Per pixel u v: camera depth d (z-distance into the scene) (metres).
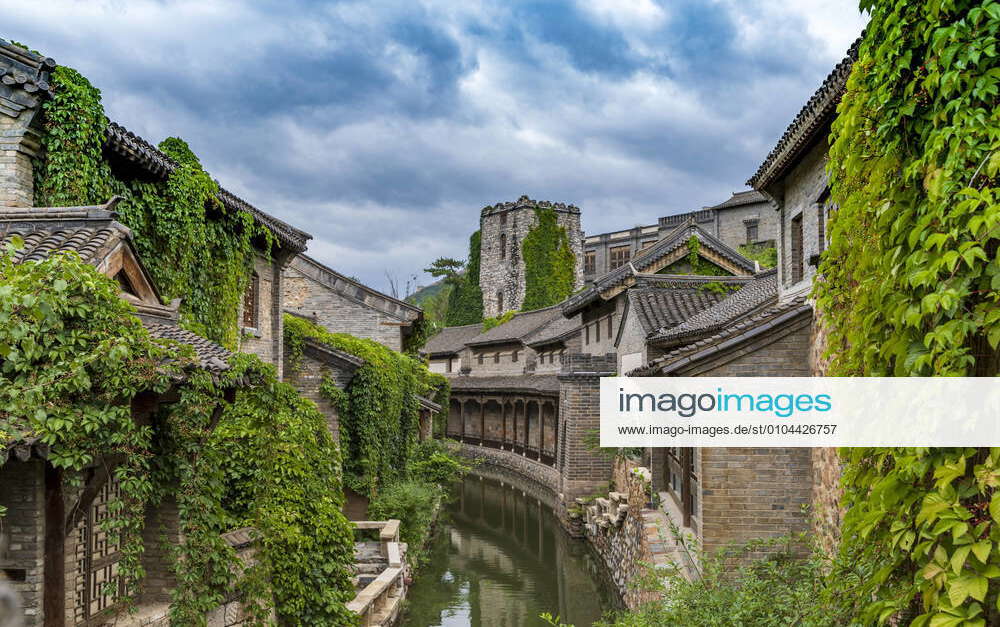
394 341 23.09
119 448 5.21
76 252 5.67
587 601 15.37
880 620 3.62
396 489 16.08
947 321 3.43
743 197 46.47
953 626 2.95
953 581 2.99
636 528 13.34
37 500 5.20
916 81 3.92
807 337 9.54
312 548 8.51
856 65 4.60
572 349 31.34
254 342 13.52
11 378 4.87
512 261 53.97
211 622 6.65
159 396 5.99
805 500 9.33
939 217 3.31
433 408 25.41
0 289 4.76
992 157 3.08
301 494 8.62
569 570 17.78
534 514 24.75
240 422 8.39
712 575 7.30
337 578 8.93
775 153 10.22
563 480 21.58
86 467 5.68
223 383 6.18
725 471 9.46
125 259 6.77
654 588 8.16
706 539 9.38
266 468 7.94
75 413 4.85
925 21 3.75
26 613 5.10
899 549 3.67
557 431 25.73
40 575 5.18
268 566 7.60
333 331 23.00
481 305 56.88
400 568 12.55
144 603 6.38
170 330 6.79
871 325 4.09
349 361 15.57
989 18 3.40
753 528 9.37
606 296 19.62
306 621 8.28
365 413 15.54
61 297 4.98
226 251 11.64
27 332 4.79
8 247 6.07
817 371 9.05
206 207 10.97
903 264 3.69
